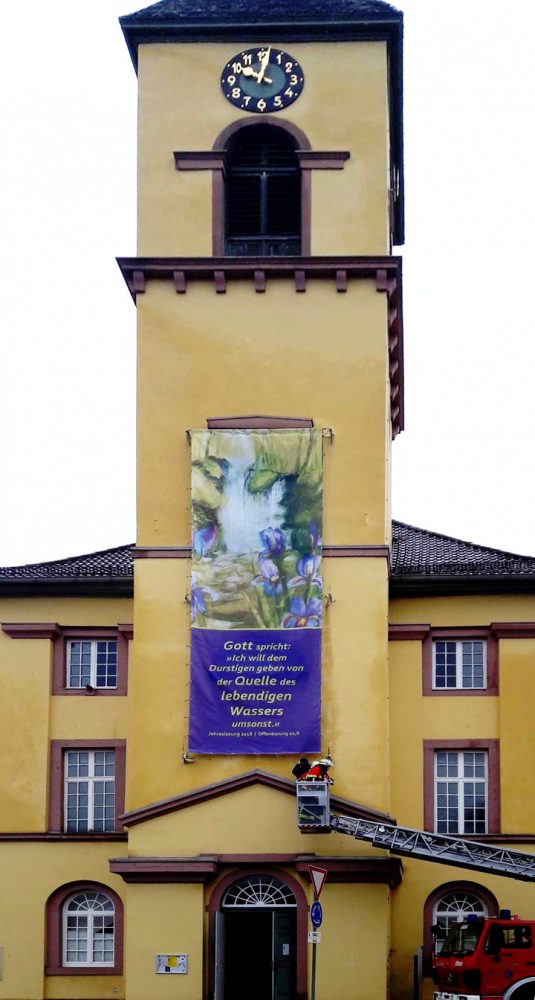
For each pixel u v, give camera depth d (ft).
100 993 144.25
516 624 147.13
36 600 151.64
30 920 146.00
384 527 141.08
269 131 149.18
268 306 144.97
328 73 148.56
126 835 146.61
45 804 147.84
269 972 134.82
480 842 142.92
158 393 143.84
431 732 146.41
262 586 139.44
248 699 137.80
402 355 158.71
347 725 137.59
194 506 140.67
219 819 135.74
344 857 133.80
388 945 135.13
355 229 145.79
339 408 143.13
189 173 147.43
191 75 149.07
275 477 141.08
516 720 146.00
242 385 143.74
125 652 150.92
